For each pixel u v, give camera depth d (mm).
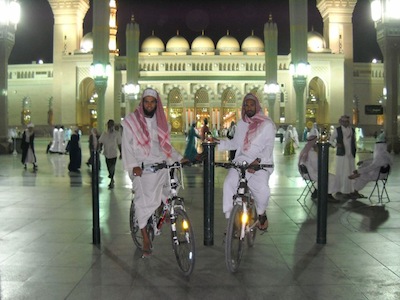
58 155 28219
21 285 5176
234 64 59469
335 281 5293
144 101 6012
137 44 44656
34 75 61906
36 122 61938
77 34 57406
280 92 57781
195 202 10586
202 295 4895
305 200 10820
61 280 5340
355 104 61562
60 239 7180
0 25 26344
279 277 5434
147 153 5949
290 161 23391
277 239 7164
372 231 7703
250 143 6188
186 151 20469
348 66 57688
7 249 6617
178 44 62312
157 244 6895
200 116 61188
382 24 26219
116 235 7461
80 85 57688
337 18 57188
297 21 35125
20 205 10172
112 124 13422
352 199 11023
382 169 10734
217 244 6875
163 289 5066
